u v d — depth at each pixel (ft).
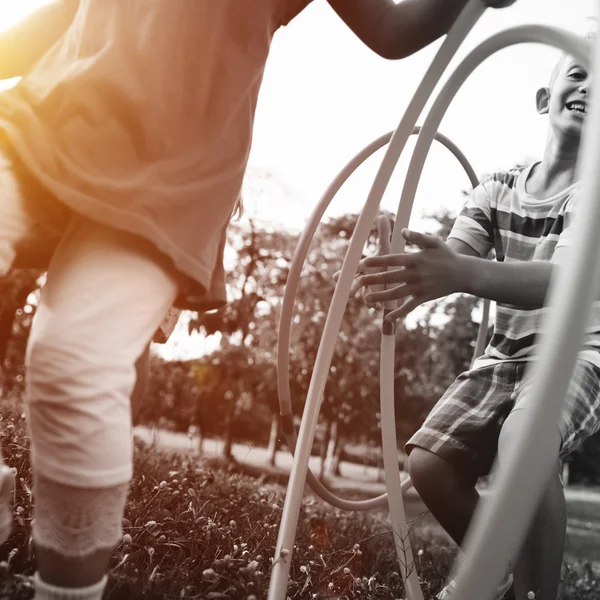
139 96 4.20
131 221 3.96
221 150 4.58
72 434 3.65
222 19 4.66
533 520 6.53
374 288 7.22
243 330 85.30
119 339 3.82
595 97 3.37
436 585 8.59
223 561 5.18
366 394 83.97
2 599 4.19
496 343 8.20
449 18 5.86
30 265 4.56
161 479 10.43
